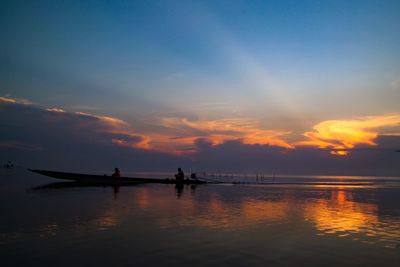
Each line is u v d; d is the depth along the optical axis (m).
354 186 50.16
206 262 10.05
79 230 14.05
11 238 12.52
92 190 34.25
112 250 11.14
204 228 14.80
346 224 16.17
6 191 31.59
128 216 17.69
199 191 35.88
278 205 23.31
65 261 9.96
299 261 10.28
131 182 48.69
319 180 81.38
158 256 10.56
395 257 10.77
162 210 20.06
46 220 16.19
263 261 10.23
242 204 23.67
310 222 16.58
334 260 10.42
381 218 18.00
